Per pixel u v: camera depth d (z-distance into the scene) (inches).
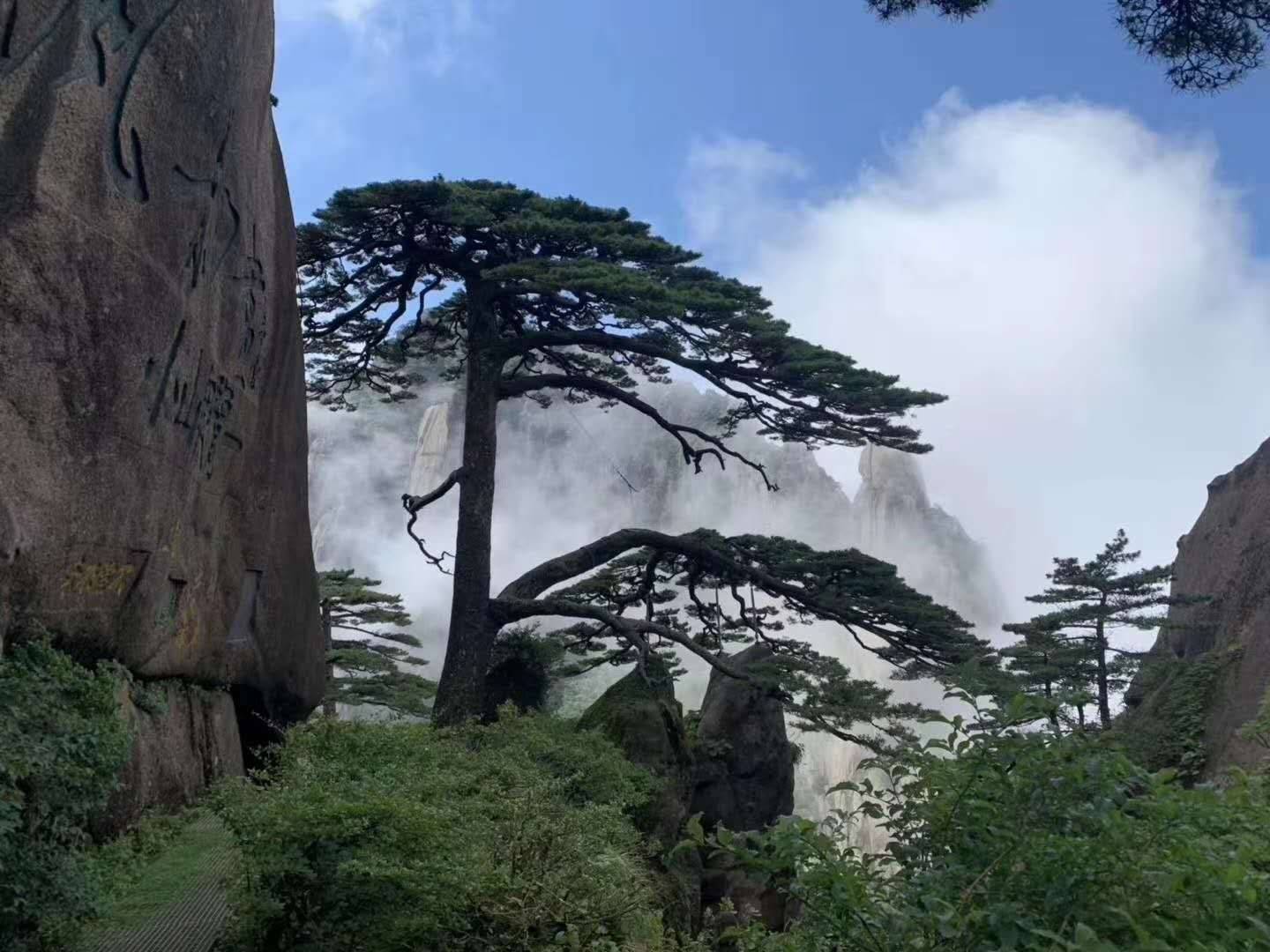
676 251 1042.7
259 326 637.3
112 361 433.7
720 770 1117.1
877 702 962.7
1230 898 185.2
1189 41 515.2
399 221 1080.8
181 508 549.3
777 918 953.5
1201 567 1466.5
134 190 441.4
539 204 1060.5
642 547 1221.1
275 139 706.8
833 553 1042.7
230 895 365.7
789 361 1021.8
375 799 365.1
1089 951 167.5
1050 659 1168.8
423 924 352.8
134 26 431.5
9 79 378.3
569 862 443.5
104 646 491.5
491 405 1129.4
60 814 345.4
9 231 372.8
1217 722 1129.4
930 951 194.2
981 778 217.5
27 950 327.9
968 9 548.1
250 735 757.3
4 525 382.3
